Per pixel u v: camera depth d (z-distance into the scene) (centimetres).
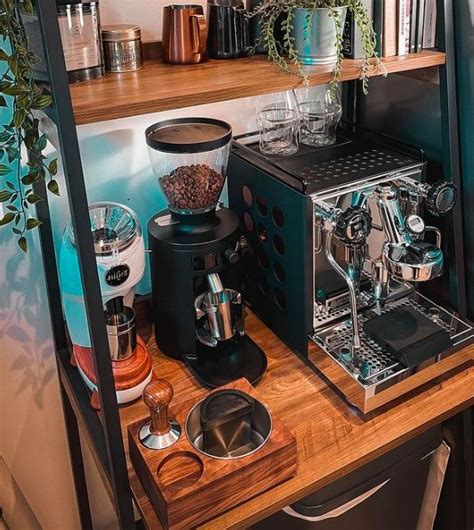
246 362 131
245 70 114
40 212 129
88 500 166
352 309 124
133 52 113
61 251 121
